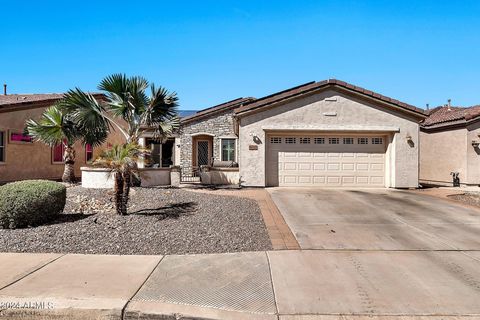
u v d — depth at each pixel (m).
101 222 7.86
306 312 4.08
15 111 16.88
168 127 14.20
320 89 15.23
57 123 14.14
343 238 7.17
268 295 4.50
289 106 15.27
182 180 19.69
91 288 4.61
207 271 5.29
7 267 5.36
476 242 6.93
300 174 15.53
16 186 7.70
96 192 12.05
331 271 5.33
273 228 7.96
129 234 7.11
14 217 7.29
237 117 15.34
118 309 4.07
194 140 23.97
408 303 4.29
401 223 8.52
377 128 15.27
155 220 8.18
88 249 6.29
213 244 6.68
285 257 5.97
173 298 4.37
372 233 7.58
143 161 8.85
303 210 10.05
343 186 15.50
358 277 5.10
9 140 16.55
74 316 4.06
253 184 15.09
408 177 15.23
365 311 4.10
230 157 23.53
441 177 18.62
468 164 16.69
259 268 5.43
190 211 9.23
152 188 13.31
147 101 13.84
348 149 15.61
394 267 5.52
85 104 12.88
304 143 15.57
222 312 4.06
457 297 4.45
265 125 15.21
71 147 15.55
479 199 12.37
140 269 5.34
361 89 15.21
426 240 7.06
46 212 7.79
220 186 15.70
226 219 8.52
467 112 18.02
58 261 5.66
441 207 10.60
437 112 23.95
